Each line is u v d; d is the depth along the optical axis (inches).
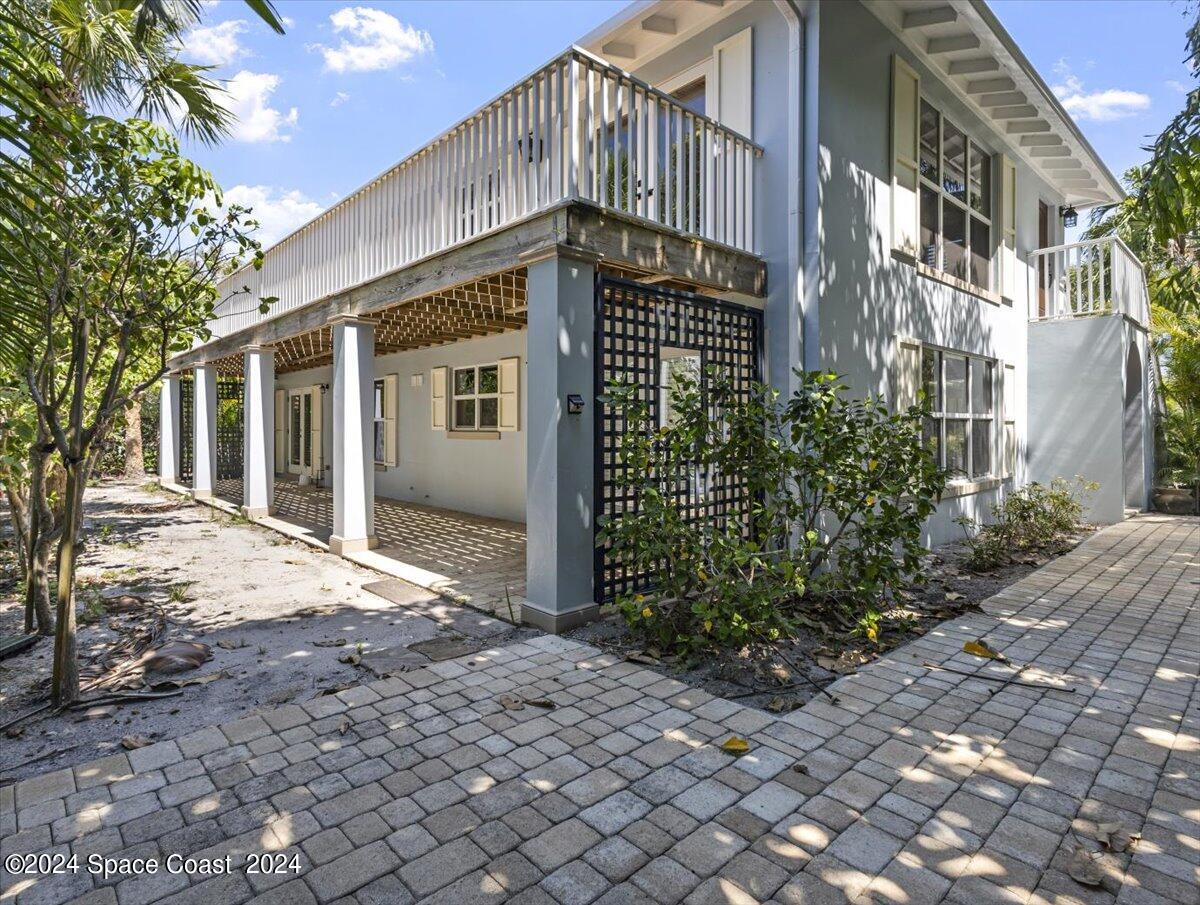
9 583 213.5
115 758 104.9
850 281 238.5
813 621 172.1
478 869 79.7
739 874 79.0
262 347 359.3
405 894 75.6
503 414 354.9
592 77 205.0
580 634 167.3
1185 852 83.1
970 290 323.6
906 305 274.4
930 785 98.3
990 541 270.8
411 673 141.0
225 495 460.8
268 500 368.2
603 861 81.1
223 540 303.9
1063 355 387.9
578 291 171.6
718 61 247.3
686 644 152.7
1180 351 441.1
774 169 230.1
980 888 76.8
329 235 288.0
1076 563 261.7
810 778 100.0
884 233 259.3
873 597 176.2
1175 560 267.3
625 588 185.5
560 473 168.6
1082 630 173.9
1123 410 371.6
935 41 275.6
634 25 253.0
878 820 89.6
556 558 169.0
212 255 145.2
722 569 155.6
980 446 344.2
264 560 261.3
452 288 218.2
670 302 200.4
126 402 133.8
